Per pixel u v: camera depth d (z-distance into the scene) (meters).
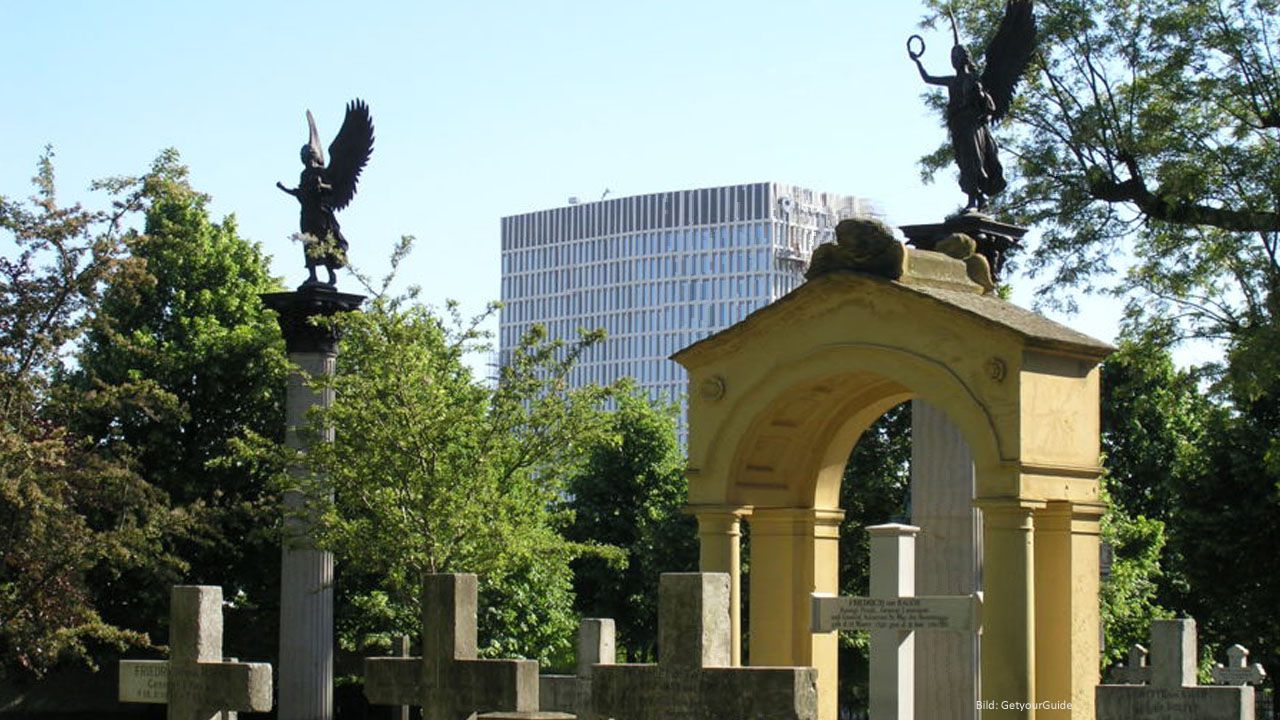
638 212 171.38
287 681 38.06
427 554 35.47
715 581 16.69
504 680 18.84
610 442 38.00
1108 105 38.97
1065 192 39.38
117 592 54.31
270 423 56.16
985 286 26.66
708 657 16.62
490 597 56.69
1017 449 23.81
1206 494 54.50
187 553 54.47
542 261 179.25
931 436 26.70
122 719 57.53
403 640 40.72
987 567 24.19
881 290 25.16
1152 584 58.97
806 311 26.06
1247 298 36.62
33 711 56.72
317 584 38.19
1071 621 24.58
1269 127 37.50
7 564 35.38
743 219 164.00
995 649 24.02
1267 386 34.44
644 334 169.50
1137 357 38.38
